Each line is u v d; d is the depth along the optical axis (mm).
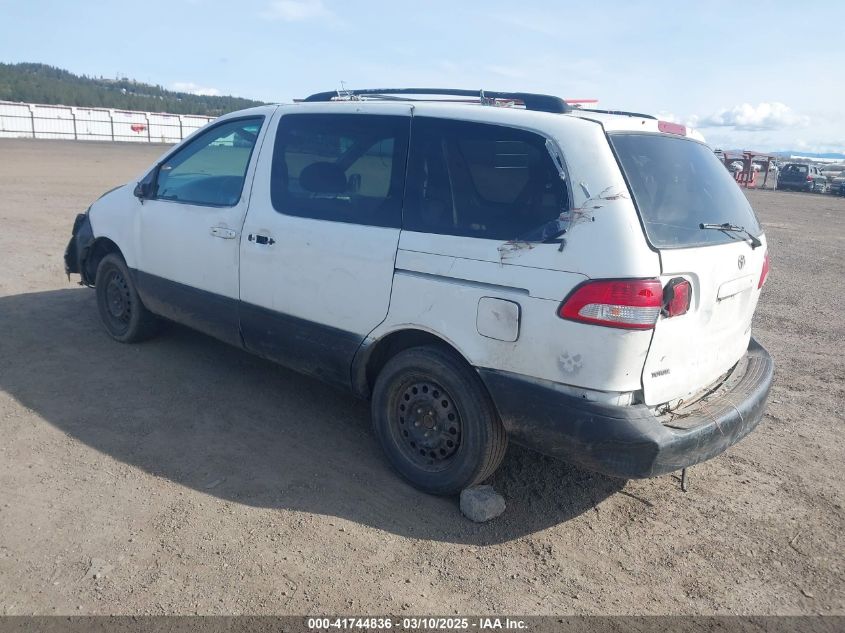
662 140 3480
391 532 3307
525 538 3348
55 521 3180
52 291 7016
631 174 3070
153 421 4254
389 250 3559
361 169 3791
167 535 3143
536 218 3109
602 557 3250
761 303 8594
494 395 3232
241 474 3721
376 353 3814
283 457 3941
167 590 2793
